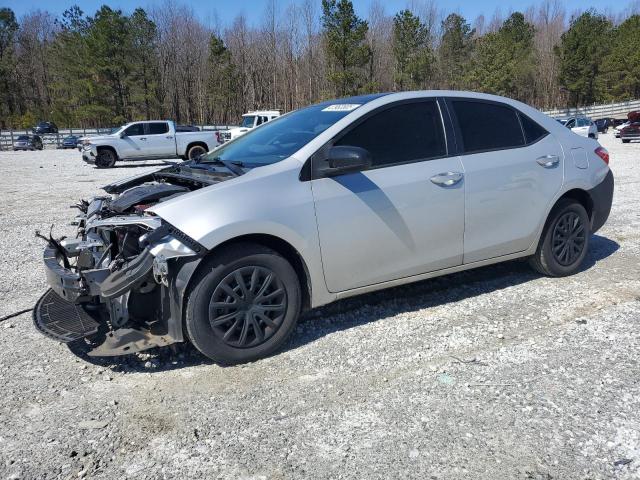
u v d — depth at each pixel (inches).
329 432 103.7
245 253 127.9
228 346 128.3
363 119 146.8
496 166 164.2
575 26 2669.8
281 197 131.6
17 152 1323.8
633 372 122.7
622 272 195.5
